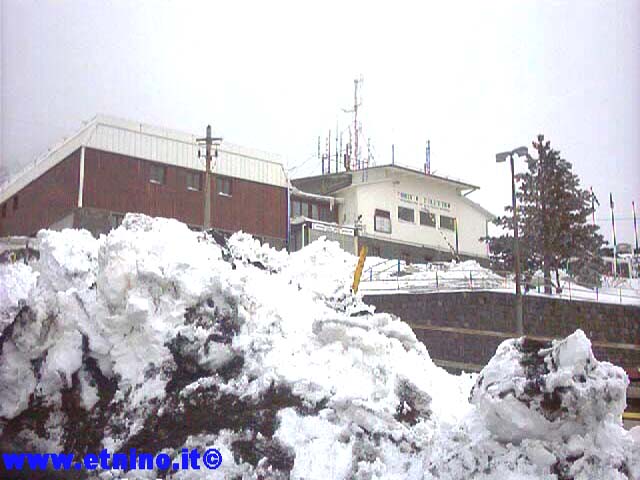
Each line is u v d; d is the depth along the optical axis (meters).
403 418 12.51
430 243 46.66
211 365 13.55
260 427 12.38
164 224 16.61
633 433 11.29
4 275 16.67
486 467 10.58
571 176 39.16
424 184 47.44
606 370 10.77
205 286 14.41
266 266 17.52
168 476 11.93
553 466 10.35
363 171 45.84
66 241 16.47
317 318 14.21
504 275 36.16
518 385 10.70
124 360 13.85
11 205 36.22
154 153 34.53
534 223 38.53
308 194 44.53
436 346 28.72
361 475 11.32
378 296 29.62
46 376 13.88
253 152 37.94
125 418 13.08
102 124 33.62
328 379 13.07
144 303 13.93
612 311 31.41
